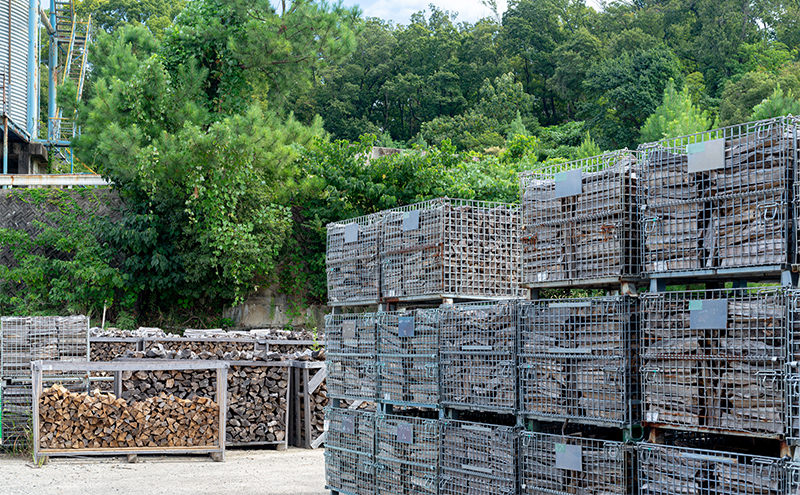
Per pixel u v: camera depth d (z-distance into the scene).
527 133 42.09
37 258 15.61
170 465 8.76
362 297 7.41
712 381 4.37
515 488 5.35
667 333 4.61
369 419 6.81
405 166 16.23
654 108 42.22
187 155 14.59
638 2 63.50
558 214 5.54
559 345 5.23
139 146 14.92
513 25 61.06
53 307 15.74
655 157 4.90
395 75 57.91
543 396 5.29
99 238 16.11
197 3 17.20
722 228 4.52
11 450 9.51
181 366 9.28
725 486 4.27
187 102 15.67
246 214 15.83
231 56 16.69
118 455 9.21
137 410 9.12
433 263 6.61
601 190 5.20
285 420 10.52
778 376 4.08
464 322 5.92
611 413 4.85
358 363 7.11
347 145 16.61
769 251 4.25
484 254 6.82
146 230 15.50
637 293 5.06
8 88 21.95
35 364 8.73
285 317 16.80
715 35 53.62
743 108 37.72
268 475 8.29
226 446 10.40
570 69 53.09
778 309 4.11
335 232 7.95
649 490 4.62
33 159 23.08
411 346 6.47
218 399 9.45
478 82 57.97
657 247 4.82
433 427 6.08
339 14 16.67
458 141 46.88
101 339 11.34
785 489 4.01
